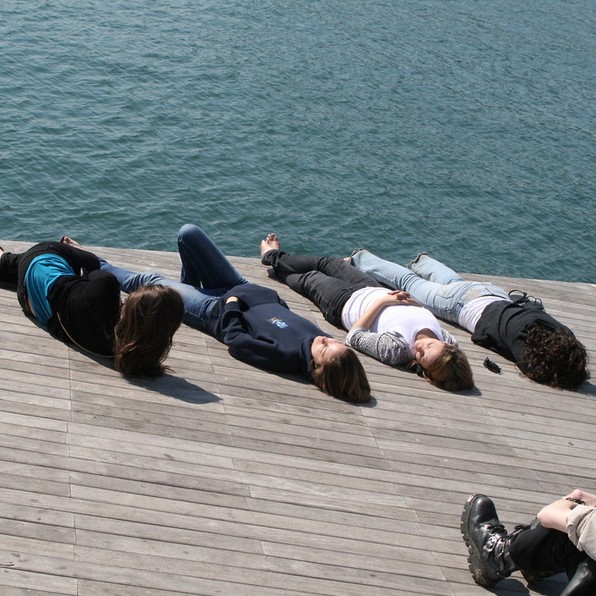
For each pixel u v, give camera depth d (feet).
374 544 16.19
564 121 87.81
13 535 14.25
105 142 61.87
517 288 30.81
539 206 66.85
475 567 15.66
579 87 100.89
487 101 89.56
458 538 16.99
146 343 19.33
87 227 51.11
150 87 74.90
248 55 89.97
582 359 24.36
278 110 75.72
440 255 56.85
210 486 16.70
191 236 23.93
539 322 25.14
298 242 54.70
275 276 27.84
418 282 27.91
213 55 87.61
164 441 17.76
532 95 94.53
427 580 15.57
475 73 98.68
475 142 77.66
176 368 20.79
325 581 14.93
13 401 17.90
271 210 57.67
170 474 16.76
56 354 20.13
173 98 73.46
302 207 59.11
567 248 61.31
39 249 21.58
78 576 13.73
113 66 78.07
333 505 17.03
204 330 23.18
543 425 22.15
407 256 55.93
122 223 52.34
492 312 25.94
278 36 99.55
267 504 16.58
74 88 71.05
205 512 15.93
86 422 17.78
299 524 16.24
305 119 74.84
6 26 83.20
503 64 104.73
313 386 21.35
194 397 19.66
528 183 70.69
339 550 15.79
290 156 66.64
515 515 18.02
